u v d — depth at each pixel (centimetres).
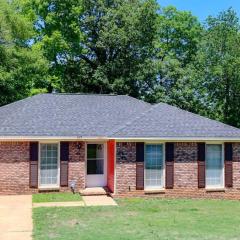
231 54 4412
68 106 2638
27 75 3822
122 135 2203
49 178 2327
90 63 4681
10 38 3619
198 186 2306
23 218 1680
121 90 4303
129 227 1537
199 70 4594
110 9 4400
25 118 2411
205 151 2323
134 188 2234
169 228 1529
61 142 2333
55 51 4238
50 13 4216
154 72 4416
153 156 2277
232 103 4559
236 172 2361
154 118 2370
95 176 2444
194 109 4591
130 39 4331
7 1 4012
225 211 1927
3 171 2264
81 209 1892
